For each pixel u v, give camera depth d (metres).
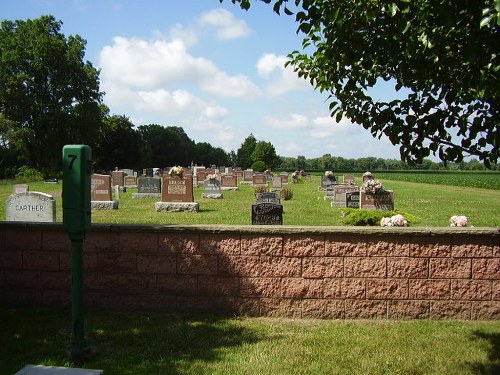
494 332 5.23
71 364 4.30
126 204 22.69
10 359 4.41
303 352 4.62
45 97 58.53
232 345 4.80
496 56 3.42
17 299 6.06
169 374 4.10
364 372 4.19
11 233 6.05
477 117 4.05
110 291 5.91
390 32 3.89
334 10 3.92
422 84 4.36
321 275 5.70
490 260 5.64
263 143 109.25
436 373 4.19
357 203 20.56
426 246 5.66
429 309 5.68
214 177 27.34
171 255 5.84
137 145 81.50
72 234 4.32
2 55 56.00
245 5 4.20
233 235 5.76
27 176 54.66
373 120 4.42
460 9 3.19
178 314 5.80
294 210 20.19
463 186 52.34
